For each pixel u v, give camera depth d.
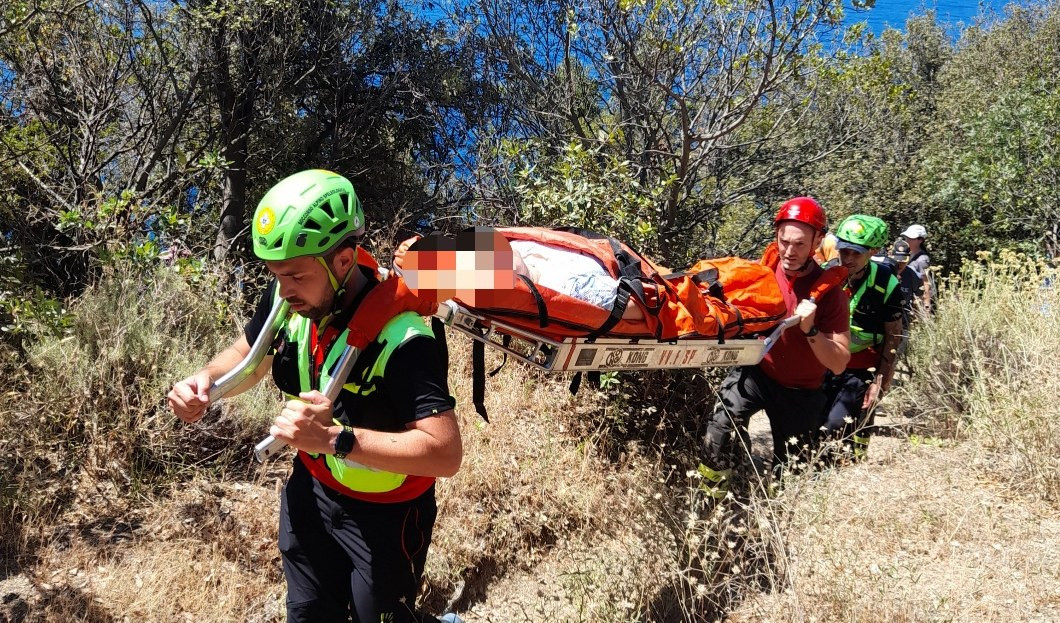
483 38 13.13
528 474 4.19
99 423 4.01
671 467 4.44
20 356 4.27
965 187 15.38
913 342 6.00
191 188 10.93
